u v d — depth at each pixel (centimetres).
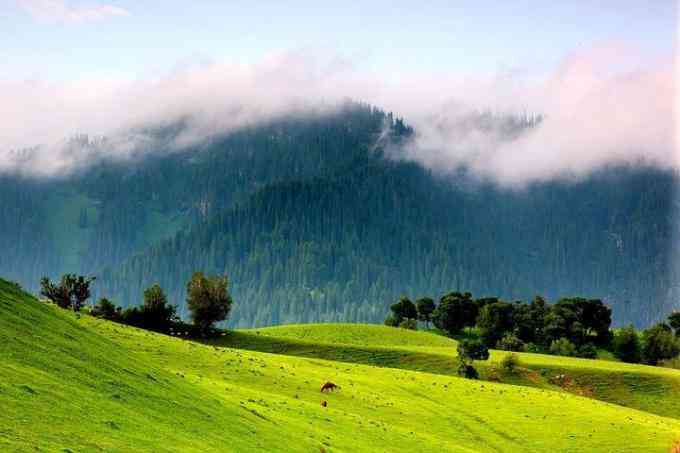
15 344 4878
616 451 8438
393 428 7581
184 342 10144
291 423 6469
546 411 9888
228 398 6619
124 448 4053
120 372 5453
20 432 3709
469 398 10194
